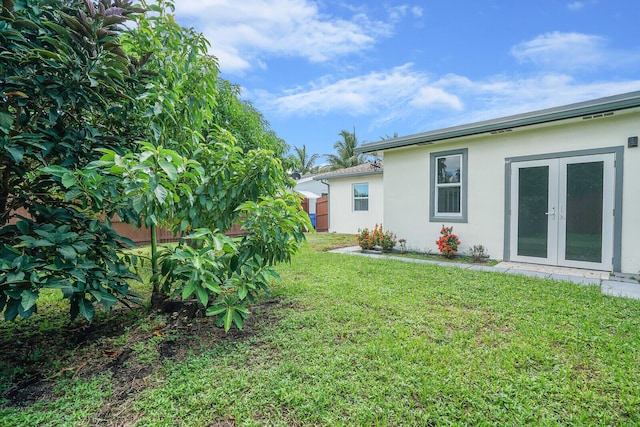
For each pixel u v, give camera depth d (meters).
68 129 2.46
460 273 5.24
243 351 2.66
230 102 5.96
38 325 3.25
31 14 2.23
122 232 8.59
